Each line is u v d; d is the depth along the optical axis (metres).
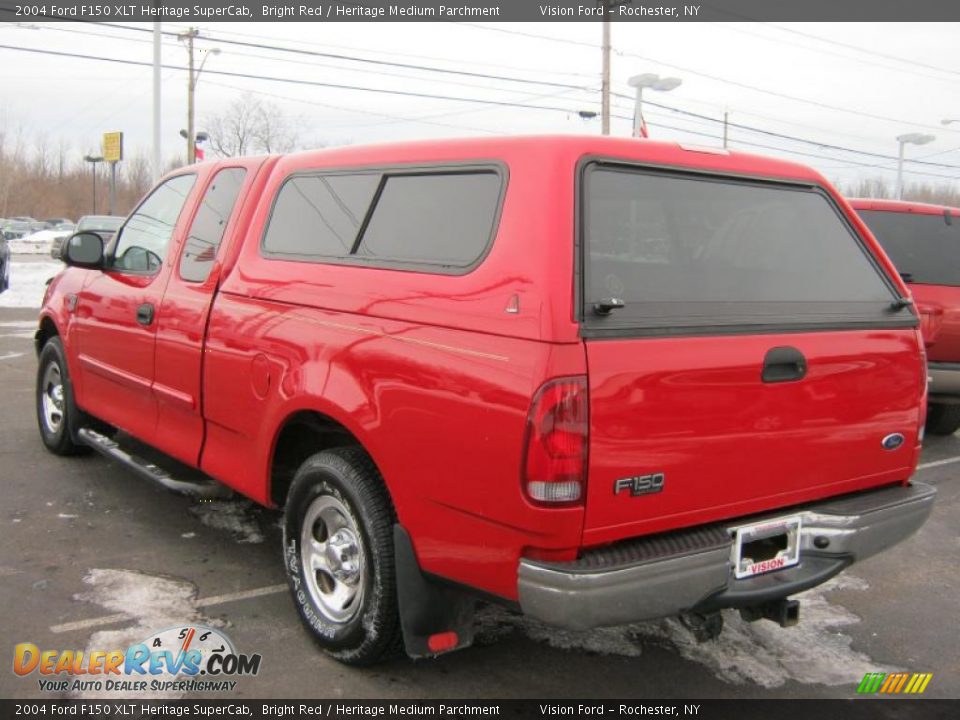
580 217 2.88
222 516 5.30
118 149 30.27
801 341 3.23
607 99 25.55
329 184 3.87
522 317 2.78
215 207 4.57
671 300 3.01
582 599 2.68
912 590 4.70
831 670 3.76
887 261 3.79
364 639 3.39
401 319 3.18
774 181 3.56
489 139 3.21
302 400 3.52
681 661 3.77
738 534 3.09
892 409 3.55
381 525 3.31
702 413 2.95
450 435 2.94
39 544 4.75
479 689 3.48
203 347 4.23
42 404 6.46
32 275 25.66
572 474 2.69
